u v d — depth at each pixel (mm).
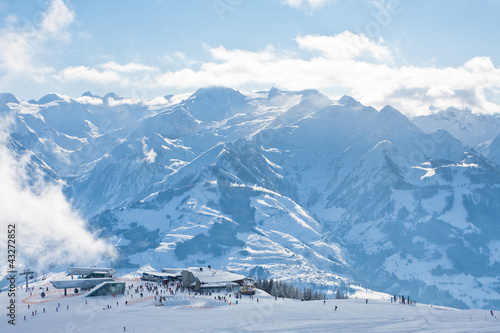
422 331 117500
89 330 140875
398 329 121875
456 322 131625
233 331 131125
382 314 152250
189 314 163125
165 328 139875
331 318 147375
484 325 122688
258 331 129375
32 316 163000
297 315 155875
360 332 120562
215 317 156000
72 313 166750
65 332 139625
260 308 173625
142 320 153125
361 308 169000
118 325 146000
